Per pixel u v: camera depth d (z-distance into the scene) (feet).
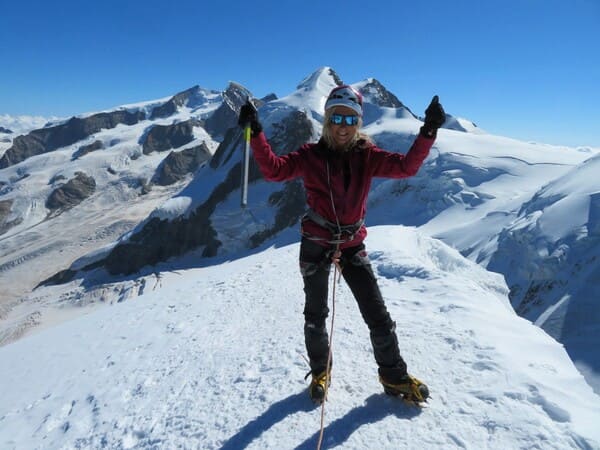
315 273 9.66
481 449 8.39
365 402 10.23
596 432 8.46
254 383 12.35
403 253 26.37
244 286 28.89
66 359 23.94
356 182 9.27
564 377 10.81
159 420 11.81
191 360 15.90
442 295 17.94
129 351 20.57
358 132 9.45
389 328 9.62
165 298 33.55
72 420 14.03
